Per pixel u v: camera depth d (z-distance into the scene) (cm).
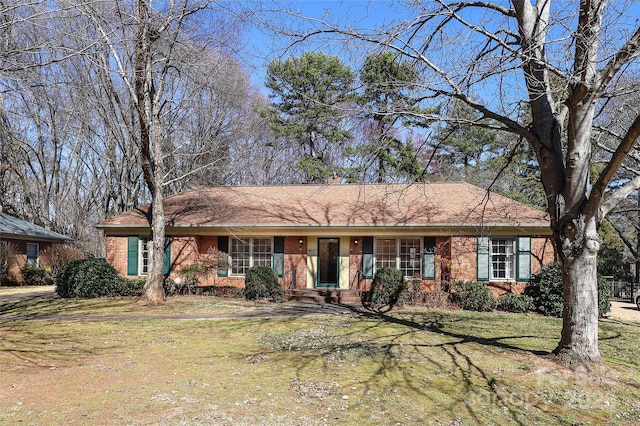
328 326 1248
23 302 1733
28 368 814
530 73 830
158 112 1734
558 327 1285
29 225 2942
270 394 687
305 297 1822
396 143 2333
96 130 3097
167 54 1614
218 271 1986
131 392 688
